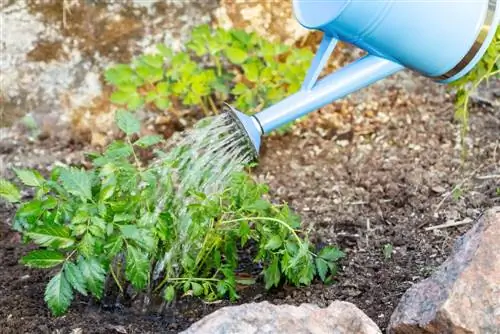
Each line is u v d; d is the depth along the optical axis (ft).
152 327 9.40
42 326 9.32
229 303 9.84
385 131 13.30
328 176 12.50
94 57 13.42
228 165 9.21
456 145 12.89
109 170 9.05
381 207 11.70
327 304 9.71
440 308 8.15
